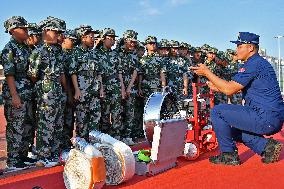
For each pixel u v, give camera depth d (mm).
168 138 4875
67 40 6492
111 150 4273
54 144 5988
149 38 8422
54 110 5672
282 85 21000
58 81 5781
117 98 7324
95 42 7324
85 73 6562
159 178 4582
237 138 5574
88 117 6672
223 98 11172
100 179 3791
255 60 5277
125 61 7754
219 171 4938
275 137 8406
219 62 10945
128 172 4227
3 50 5289
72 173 3980
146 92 8414
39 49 5559
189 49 10055
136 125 8562
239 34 5492
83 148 3947
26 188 4191
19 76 5449
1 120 16641
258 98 5223
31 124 5898
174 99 5668
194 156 5645
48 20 5699
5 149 7895
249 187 4113
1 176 4770
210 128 6781
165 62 8492
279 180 4402
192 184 4262
